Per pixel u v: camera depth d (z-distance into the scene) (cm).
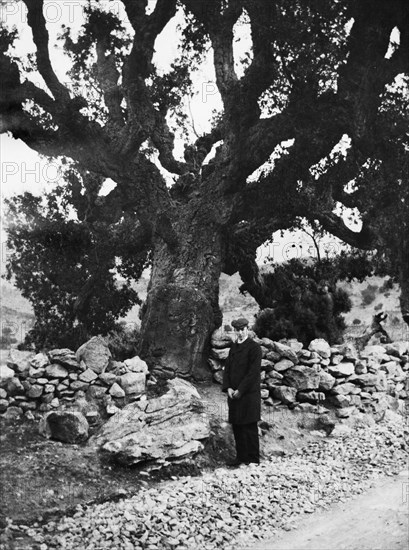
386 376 1273
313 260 1516
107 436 839
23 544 596
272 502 736
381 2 1131
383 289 2450
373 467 898
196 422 878
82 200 1512
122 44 1352
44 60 1152
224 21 1197
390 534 633
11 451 786
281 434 1018
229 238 1331
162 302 1142
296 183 1302
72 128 1150
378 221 1351
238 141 1196
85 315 1560
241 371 906
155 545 612
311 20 1146
